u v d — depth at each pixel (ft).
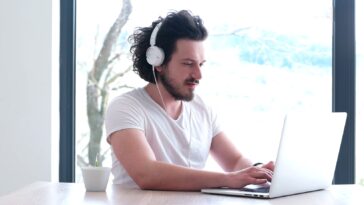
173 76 6.36
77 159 9.27
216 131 6.92
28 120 8.80
